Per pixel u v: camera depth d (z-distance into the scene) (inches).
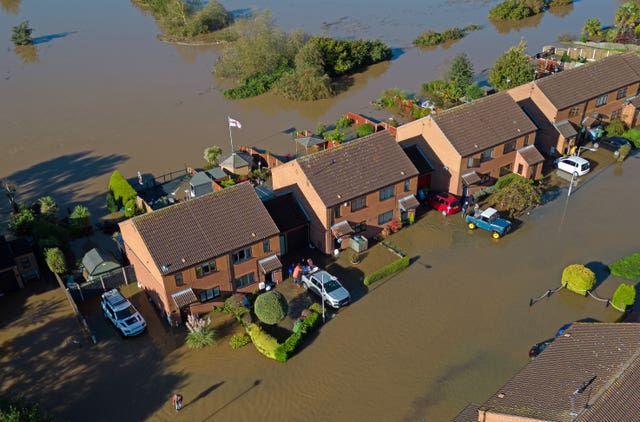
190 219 1705.2
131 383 1502.2
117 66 4010.8
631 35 4151.1
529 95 2551.7
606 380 1106.1
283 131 2987.2
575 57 3818.9
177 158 2709.2
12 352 1610.5
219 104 3348.9
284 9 5364.2
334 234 1920.5
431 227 2138.3
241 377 1514.5
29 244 1894.7
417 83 3567.9
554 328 1640.0
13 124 3117.6
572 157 2456.9
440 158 2237.9
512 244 2021.4
